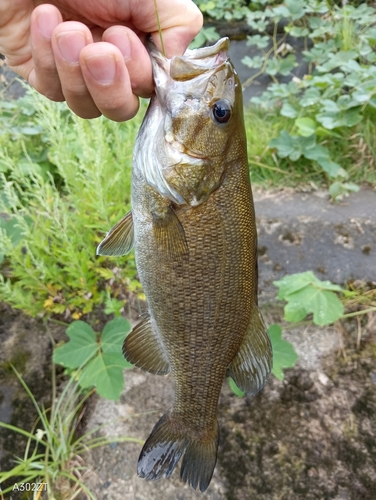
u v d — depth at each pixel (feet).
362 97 1.44
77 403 1.05
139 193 0.65
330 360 1.09
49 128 1.16
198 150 0.62
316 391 1.04
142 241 0.66
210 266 0.65
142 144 0.63
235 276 0.67
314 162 1.52
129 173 1.30
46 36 0.55
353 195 1.43
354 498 0.88
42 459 0.96
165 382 1.09
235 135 0.64
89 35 0.53
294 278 1.09
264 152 1.56
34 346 1.15
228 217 0.65
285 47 2.04
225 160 0.63
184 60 0.60
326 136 1.58
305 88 1.83
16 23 0.63
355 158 1.54
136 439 0.98
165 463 0.77
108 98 0.55
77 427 1.03
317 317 1.02
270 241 1.32
